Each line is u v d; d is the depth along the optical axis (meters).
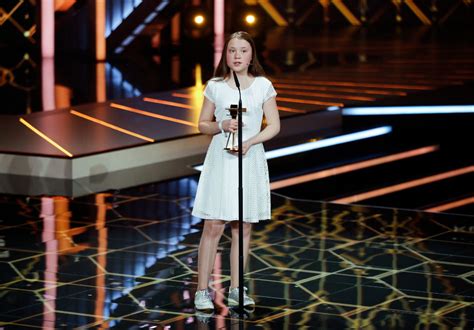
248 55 15.59
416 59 48.91
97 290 17.28
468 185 28.44
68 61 48.38
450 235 21.55
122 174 27.45
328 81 41.28
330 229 21.97
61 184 26.12
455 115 35.75
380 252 20.03
